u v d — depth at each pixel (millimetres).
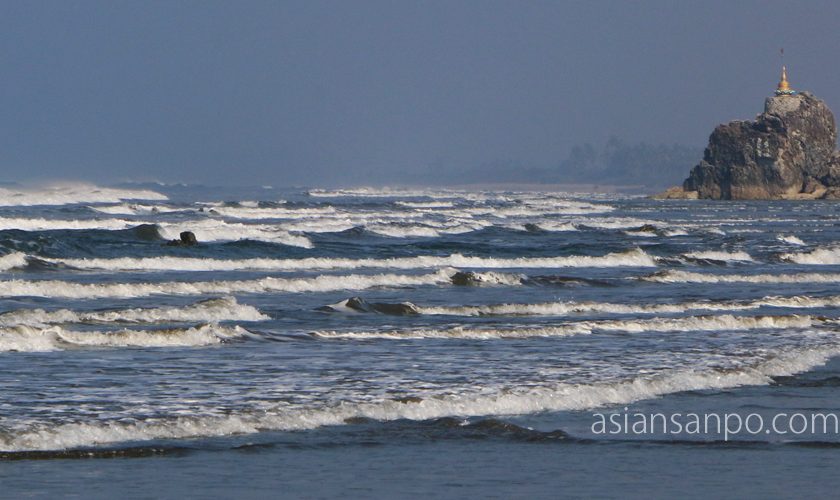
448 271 148000
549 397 65938
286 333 91000
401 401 62938
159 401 62031
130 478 47875
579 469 51281
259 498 45625
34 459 50156
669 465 52281
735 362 80312
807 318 107062
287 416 59094
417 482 48469
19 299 115375
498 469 51000
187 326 96250
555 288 144125
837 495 47531
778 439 58031
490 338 92312
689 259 190000
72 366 73375
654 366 77688
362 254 188875
